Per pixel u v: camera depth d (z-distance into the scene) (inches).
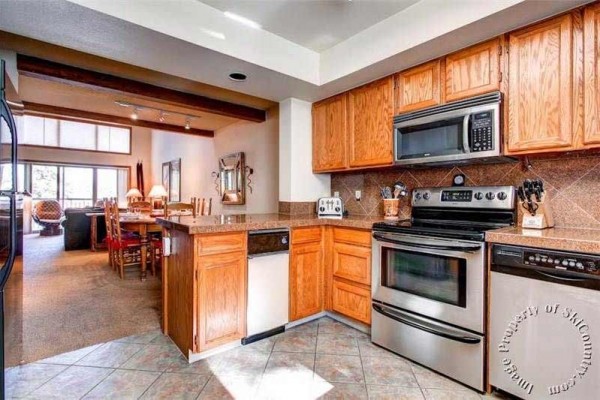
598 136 64.4
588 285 56.0
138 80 124.0
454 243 73.6
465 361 72.4
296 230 103.7
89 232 253.3
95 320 110.1
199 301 83.4
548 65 70.7
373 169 117.4
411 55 89.0
